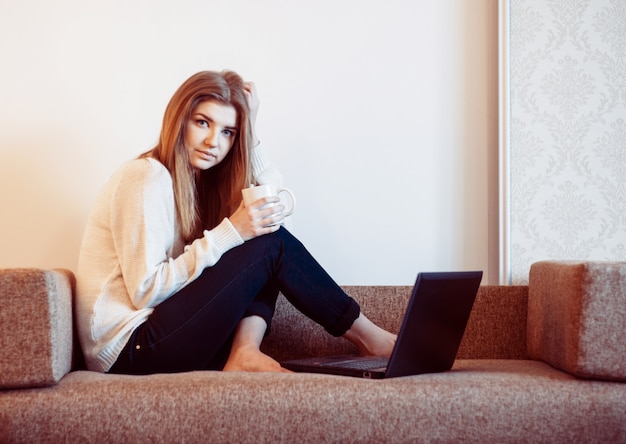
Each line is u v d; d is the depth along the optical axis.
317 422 1.45
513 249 2.29
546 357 1.89
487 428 1.47
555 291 1.79
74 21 2.37
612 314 1.56
